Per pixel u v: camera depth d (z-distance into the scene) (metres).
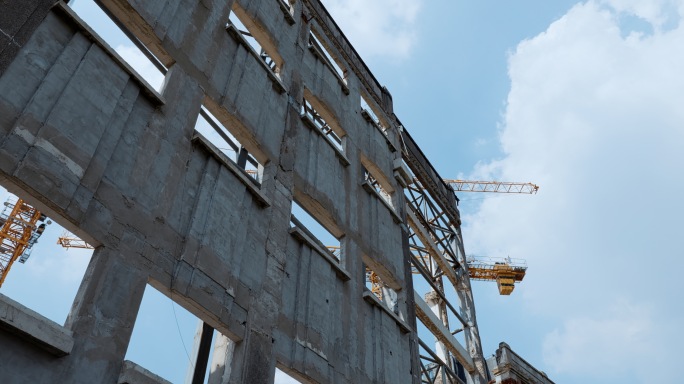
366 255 24.84
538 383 38.25
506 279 92.94
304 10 29.22
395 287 27.02
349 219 24.73
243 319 16.59
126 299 13.34
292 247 20.16
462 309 36.09
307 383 18.39
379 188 32.88
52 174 12.92
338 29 32.84
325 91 27.75
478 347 33.59
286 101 23.58
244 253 17.70
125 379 12.51
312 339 18.86
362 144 29.55
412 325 26.11
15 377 10.92
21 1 13.95
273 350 17.20
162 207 15.42
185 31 19.09
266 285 18.06
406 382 23.11
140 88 16.27
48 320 11.69
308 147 23.81
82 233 13.21
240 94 20.55
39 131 13.06
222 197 17.56
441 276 37.31
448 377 29.44
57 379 11.43
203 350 17.03
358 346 21.20
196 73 18.81
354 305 22.14
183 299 14.97
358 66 33.91
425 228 37.31
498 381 36.59
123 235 14.00
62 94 13.89
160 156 16.00
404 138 38.16
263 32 24.44
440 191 41.22
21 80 13.23
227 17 21.61
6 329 11.08
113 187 14.30
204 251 15.99
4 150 12.26
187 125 17.42
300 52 26.80
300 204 22.64
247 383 15.73
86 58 14.82
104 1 16.94
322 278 20.80
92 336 12.30
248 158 21.80
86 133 14.09
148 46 17.95
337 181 25.03
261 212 19.33
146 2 17.86
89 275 12.93
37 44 13.90
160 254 14.75
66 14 14.75
